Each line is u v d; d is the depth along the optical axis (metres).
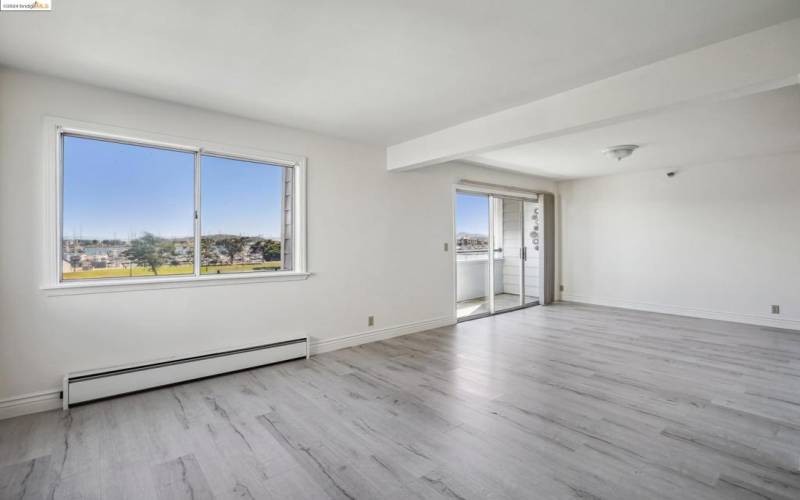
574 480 1.98
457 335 4.99
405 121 3.82
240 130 3.66
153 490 1.92
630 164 5.91
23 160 2.70
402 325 5.00
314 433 2.47
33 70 2.68
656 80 2.60
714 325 5.41
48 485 1.95
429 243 5.34
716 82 2.36
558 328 5.34
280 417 2.70
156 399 2.98
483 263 7.48
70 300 2.87
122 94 3.05
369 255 4.67
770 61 2.18
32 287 2.74
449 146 4.03
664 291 6.28
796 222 5.14
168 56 2.49
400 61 2.57
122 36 2.24
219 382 3.35
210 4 1.93
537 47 2.38
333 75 2.77
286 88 3.00
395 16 2.04
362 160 4.60
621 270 6.77
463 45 2.35
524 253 6.88
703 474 2.03
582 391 3.13
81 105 2.89
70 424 2.58
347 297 4.46
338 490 1.92
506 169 6.27
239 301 3.67
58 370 2.83
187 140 3.36
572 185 7.38
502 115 3.54
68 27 2.14
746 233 5.51
